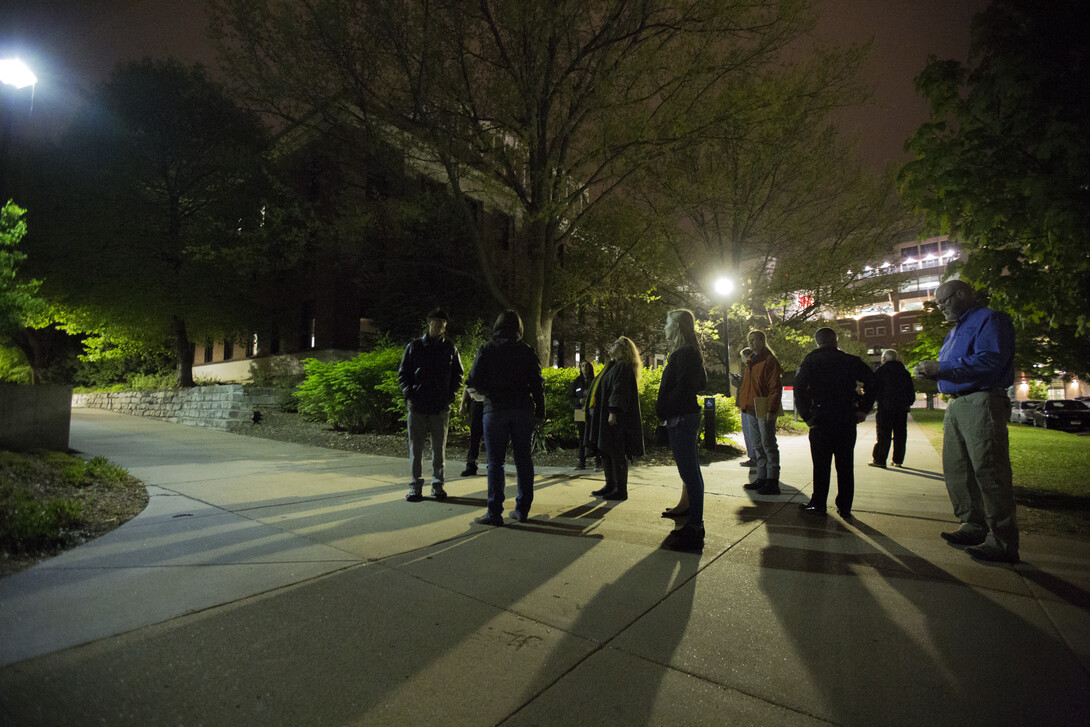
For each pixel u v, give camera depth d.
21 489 4.33
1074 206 4.11
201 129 18.05
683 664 2.15
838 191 17.00
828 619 2.55
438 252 16.70
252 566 3.17
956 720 1.77
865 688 1.97
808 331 19.97
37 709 1.75
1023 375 13.09
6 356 7.99
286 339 20.70
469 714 1.81
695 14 10.28
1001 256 4.92
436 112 11.09
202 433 11.42
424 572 3.15
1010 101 4.50
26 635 2.25
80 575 2.97
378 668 2.09
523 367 4.41
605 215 14.86
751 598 2.81
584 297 14.57
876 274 17.97
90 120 17.22
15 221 7.39
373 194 13.83
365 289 19.08
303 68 10.20
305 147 13.44
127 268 16.77
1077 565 3.33
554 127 11.91
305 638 2.31
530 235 12.97
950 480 3.87
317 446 9.71
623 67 10.45
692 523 3.68
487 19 10.13
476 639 2.34
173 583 2.88
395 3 9.54
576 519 4.53
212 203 17.84
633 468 7.82
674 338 4.02
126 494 5.07
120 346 20.55
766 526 4.32
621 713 1.83
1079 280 4.95
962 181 4.83
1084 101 4.21
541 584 2.99
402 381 5.21
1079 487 5.98
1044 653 2.22
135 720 1.72
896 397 8.20
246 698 1.87
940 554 3.56
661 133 10.95
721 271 17.58
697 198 14.93
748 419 6.81
